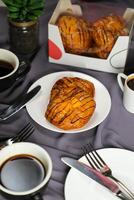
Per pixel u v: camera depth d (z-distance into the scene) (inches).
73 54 33.0
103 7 38.1
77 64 33.6
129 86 29.3
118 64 32.8
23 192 20.3
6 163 22.4
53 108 26.9
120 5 40.7
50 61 34.1
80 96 27.0
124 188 23.6
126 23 33.1
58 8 33.5
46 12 39.4
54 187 24.0
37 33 34.7
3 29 37.4
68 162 24.6
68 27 31.5
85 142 27.1
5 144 25.9
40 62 34.1
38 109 28.8
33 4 32.1
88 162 25.0
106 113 28.6
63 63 34.0
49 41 32.5
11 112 28.7
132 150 26.8
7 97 30.6
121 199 22.9
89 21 33.6
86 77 31.5
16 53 34.8
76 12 34.9
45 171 21.9
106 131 28.2
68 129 26.9
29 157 22.8
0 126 28.0
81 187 23.4
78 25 31.8
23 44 34.0
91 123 27.6
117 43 31.3
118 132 28.3
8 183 21.2
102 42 31.4
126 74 32.9
